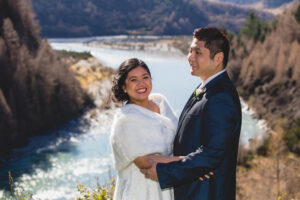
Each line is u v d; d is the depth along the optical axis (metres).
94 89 41.53
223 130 2.01
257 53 55.06
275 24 65.50
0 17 42.03
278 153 14.50
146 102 2.67
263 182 10.29
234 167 2.31
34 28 47.31
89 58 55.50
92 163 22.16
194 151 2.18
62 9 186.00
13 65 31.78
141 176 2.51
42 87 31.41
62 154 24.36
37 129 29.70
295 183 8.91
